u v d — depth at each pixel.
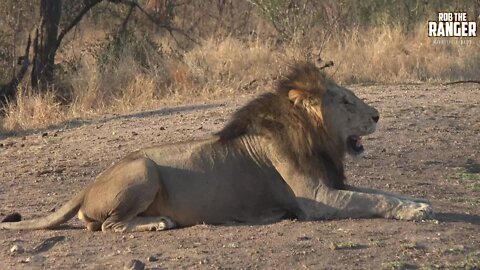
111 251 9.43
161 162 10.30
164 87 22.66
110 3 27.83
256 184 10.32
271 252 9.06
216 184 10.23
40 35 23.50
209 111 18.72
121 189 10.07
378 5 29.53
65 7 26.08
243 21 32.78
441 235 9.57
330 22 28.20
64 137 17.16
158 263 8.91
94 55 25.89
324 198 10.14
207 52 25.05
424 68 23.97
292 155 10.23
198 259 8.94
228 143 10.44
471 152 14.93
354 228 9.75
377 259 8.85
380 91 20.64
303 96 10.24
